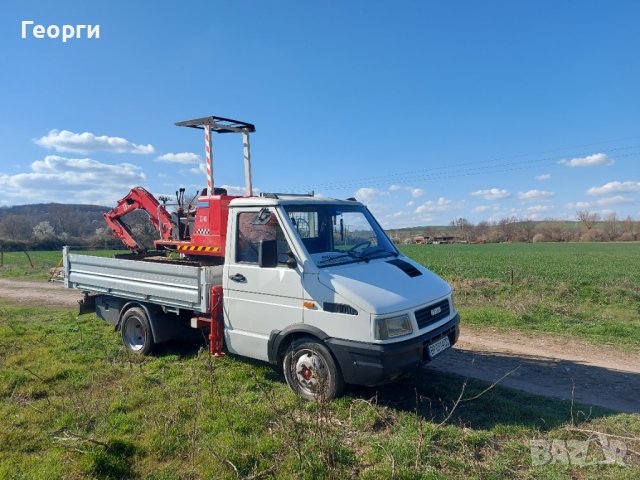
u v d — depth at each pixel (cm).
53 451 376
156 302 650
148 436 401
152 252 925
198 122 742
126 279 699
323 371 472
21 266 2450
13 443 398
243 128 782
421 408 471
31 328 844
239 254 552
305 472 336
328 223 550
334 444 369
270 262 489
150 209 885
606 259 3075
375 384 440
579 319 961
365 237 584
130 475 349
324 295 464
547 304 1078
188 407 461
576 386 554
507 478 342
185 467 356
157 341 655
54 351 677
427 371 600
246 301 538
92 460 352
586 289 1312
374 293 451
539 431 420
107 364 621
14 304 1259
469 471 349
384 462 355
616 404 497
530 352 710
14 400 493
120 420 439
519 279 1527
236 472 337
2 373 571
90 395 502
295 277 489
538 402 494
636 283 1477
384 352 424
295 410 457
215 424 420
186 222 787
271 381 546
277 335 505
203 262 700
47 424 435
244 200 548
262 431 412
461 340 790
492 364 643
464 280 1478
